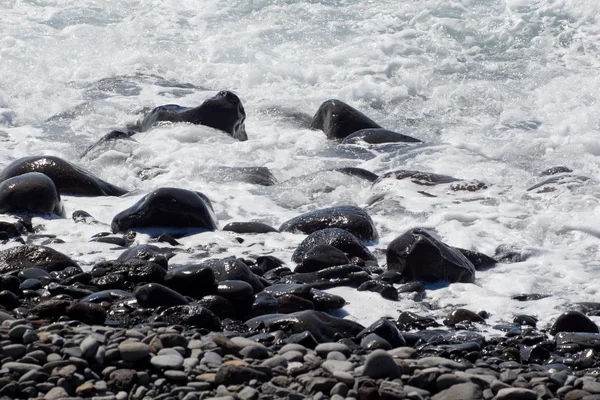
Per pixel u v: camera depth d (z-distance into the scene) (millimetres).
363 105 26781
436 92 27078
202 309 11430
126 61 29281
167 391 9242
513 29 30766
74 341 9820
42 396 8945
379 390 9211
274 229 16375
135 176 20297
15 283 12258
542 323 12484
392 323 11516
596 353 11211
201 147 21812
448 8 32250
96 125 24484
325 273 13672
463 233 16406
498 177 20156
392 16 32000
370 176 19859
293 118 25500
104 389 9141
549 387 9805
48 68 28484
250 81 28125
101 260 14188
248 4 33250
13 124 24641
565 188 18438
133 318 11375
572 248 15852
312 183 19406
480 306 13062
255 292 12852
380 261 15016
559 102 25938
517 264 15016
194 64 29234
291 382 9492
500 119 25031
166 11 32781
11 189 16578
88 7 33031
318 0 33406
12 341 9875
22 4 33000
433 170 20766
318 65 28812
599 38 30000
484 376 9867
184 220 16062
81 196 18281
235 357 10047
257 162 21484
